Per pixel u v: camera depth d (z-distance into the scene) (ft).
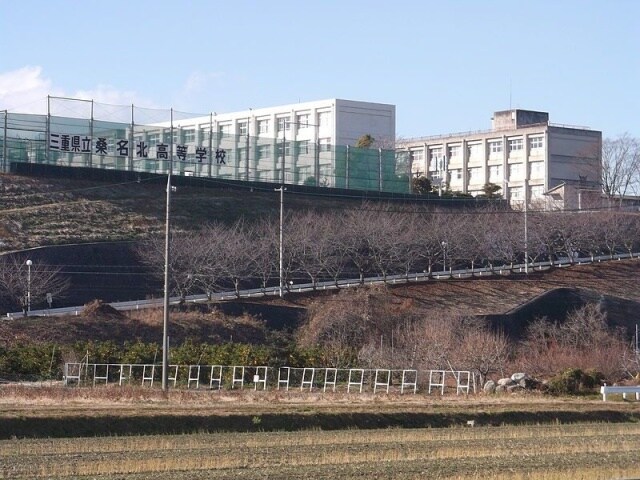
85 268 312.91
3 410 143.64
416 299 307.78
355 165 445.78
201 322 269.64
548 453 119.65
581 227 371.97
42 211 345.92
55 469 101.96
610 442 131.75
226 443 125.70
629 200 480.23
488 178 563.07
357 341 259.80
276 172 432.66
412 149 592.60
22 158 379.76
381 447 123.13
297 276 340.80
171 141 382.83
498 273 346.13
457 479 96.99
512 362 243.60
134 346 234.58
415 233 352.08
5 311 288.51
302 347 243.40
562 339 264.11
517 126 563.89
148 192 381.60
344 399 182.29
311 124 517.14
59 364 226.79
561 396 203.82
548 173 536.01
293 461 109.60
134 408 151.84
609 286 336.70
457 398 189.67
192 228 354.13
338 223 353.92
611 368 236.63
